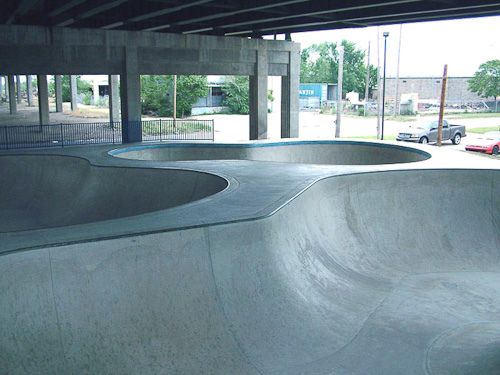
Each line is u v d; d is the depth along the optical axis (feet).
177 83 190.70
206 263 23.18
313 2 70.49
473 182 39.45
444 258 35.09
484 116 183.32
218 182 38.96
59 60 79.00
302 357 22.21
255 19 79.92
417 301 28.48
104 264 20.31
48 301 18.89
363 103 217.36
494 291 30.09
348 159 66.69
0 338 17.70
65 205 48.91
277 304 24.66
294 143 68.03
